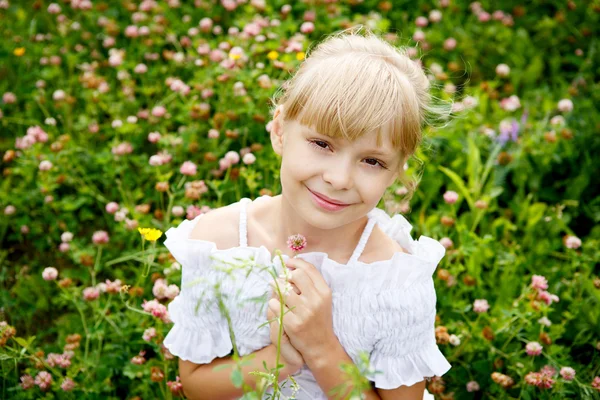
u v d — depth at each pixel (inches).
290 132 60.7
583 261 104.9
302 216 61.4
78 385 86.4
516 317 89.7
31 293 104.2
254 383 65.8
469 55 156.6
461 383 90.7
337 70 59.5
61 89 138.2
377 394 69.2
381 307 65.2
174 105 129.0
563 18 164.9
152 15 156.0
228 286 65.2
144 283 98.8
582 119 132.4
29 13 159.3
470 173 116.3
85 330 90.4
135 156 120.3
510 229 113.3
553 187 123.8
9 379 87.2
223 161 109.0
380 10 164.1
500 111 135.6
